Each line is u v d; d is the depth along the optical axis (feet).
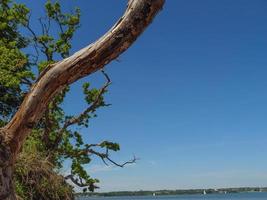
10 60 80.94
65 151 80.38
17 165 42.96
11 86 80.38
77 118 82.43
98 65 16.63
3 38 88.28
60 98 79.82
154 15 16.08
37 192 45.21
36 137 70.54
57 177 47.62
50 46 87.51
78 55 16.58
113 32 16.17
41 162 45.73
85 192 78.43
